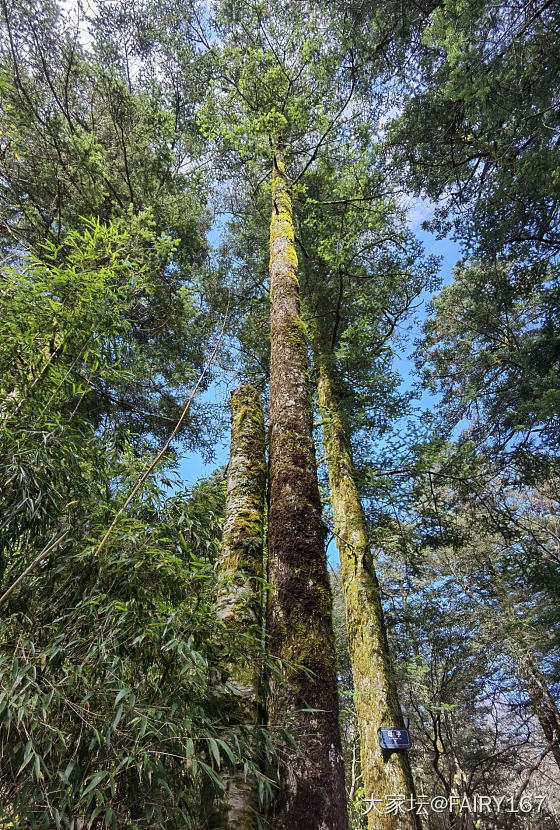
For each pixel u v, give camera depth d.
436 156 7.49
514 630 8.94
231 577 2.03
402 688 6.66
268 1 7.26
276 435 2.92
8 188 5.87
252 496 2.44
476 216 7.16
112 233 3.05
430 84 6.76
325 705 1.80
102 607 1.64
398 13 5.94
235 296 7.68
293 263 4.65
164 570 1.93
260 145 6.50
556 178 5.41
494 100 5.46
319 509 2.52
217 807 1.46
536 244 7.16
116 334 2.85
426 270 7.22
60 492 2.25
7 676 1.43
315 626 2.02
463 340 10.66
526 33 5.29
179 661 1.58
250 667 1.79
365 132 7.24
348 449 6.02
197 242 7.91
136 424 7.01
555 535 10.84
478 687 9.45
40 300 2.55
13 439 2.19
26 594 1.91
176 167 8.01
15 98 5.68
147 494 2.48
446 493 8.12
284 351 3.57
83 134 6.16
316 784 1.59
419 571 6.34
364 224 6.39
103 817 1.29
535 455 7.62
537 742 9.02
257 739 1.56
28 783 1.32
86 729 1.42
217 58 7.52
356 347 6.36
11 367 2.56
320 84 6.89
